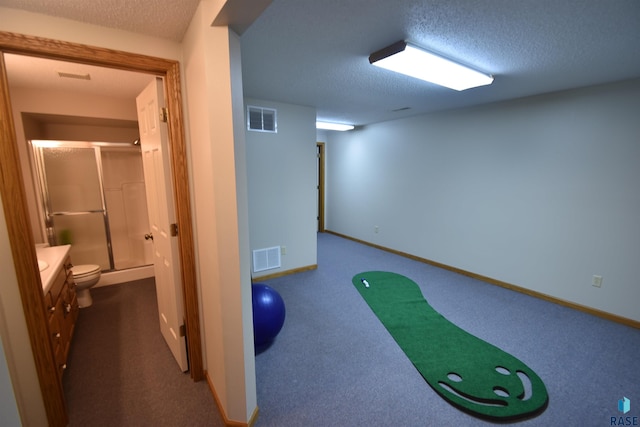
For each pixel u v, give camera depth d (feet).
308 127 13.00
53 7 4.32
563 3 4.44
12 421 2.20
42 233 10.32
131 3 4.26
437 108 12.66
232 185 4.63
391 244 16.84
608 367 7.01
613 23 5.01
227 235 4.77
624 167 8.64
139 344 7.93
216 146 4.51
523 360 7.28
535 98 10.27
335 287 11.88
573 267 9.86
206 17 4.22
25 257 4.61
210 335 5.90
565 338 8.20
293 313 9.74
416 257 15.40
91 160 12.11
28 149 9.81
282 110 12.19
